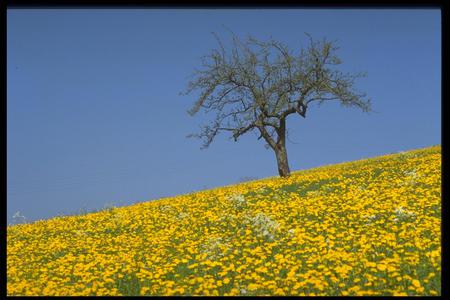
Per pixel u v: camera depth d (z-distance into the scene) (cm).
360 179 2298
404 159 3028
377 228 1518
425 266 1162
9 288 1289
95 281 1303
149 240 1727
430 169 2186
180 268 1369
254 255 1398
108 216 2344
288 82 3516
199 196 2584
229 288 1188
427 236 1382
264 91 3506
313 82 3488
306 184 2358
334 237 1438
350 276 1170
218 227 1788
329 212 1764
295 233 1527
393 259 1173
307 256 1333
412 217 1557
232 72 3512
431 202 1672
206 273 1309
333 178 2461
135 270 1392
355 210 1730
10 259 1672
